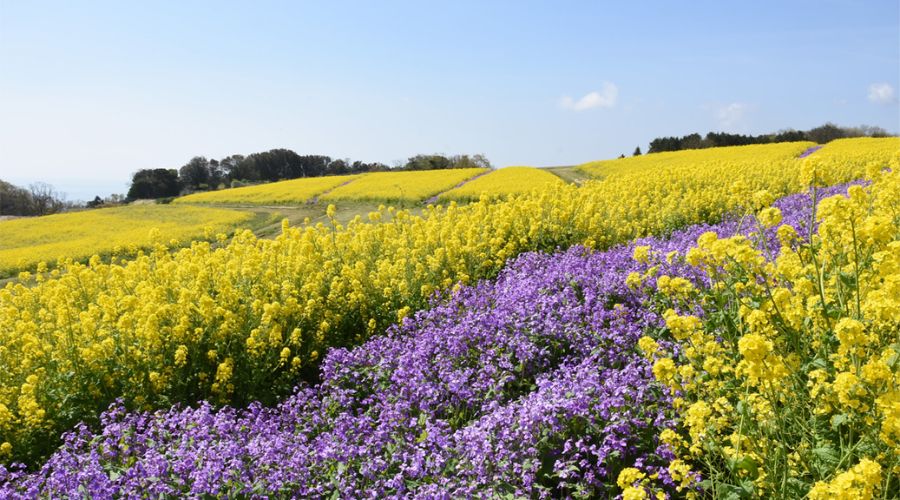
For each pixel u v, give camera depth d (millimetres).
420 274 11039
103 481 5086
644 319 7000
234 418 6754
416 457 4863
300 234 14852
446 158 107438
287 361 8500
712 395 4430
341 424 5711
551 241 14148
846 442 3863
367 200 48719
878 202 6168
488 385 6172
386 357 7289
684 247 10055
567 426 5012
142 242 32125
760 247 8289
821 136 95312
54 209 108625
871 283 4562
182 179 137500
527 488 4496
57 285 11906
